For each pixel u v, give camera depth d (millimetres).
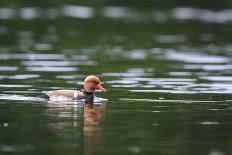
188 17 56625
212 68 31578
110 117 19688
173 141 16906
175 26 51750
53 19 52656
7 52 36406
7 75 28094
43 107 21031
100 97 23062
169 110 20828
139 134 17578
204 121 19250
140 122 19031
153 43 42750
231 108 21219
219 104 21953
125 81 27219
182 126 18562
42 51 37188
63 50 38094
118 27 50375
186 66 32406
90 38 44438
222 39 45344
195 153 15766
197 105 21734
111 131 17891
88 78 22641
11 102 21766
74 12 56250
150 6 61594
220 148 16234
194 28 50938
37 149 15930
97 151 15859
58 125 18516
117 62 33688
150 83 26594
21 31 46906
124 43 42406
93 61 33812
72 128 18141
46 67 30953
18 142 16594
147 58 35500
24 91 24031
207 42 43594
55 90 23484
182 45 41906
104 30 48719
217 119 19547
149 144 16562
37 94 23391
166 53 37844
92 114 20047
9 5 57969
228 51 39062
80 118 19438
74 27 49688
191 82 26984
